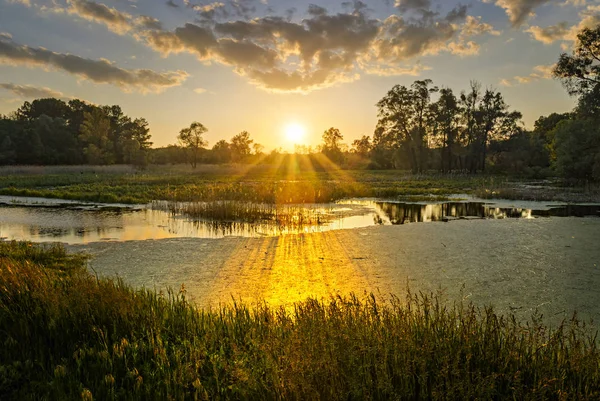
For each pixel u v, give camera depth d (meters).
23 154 67.31
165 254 10.75
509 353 4.01
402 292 7.60
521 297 7.31
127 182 35.94
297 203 23.58
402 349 3.85
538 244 11.94
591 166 32.44
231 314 5.49
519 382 3.47
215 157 88.88
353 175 57.53
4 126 72.31
